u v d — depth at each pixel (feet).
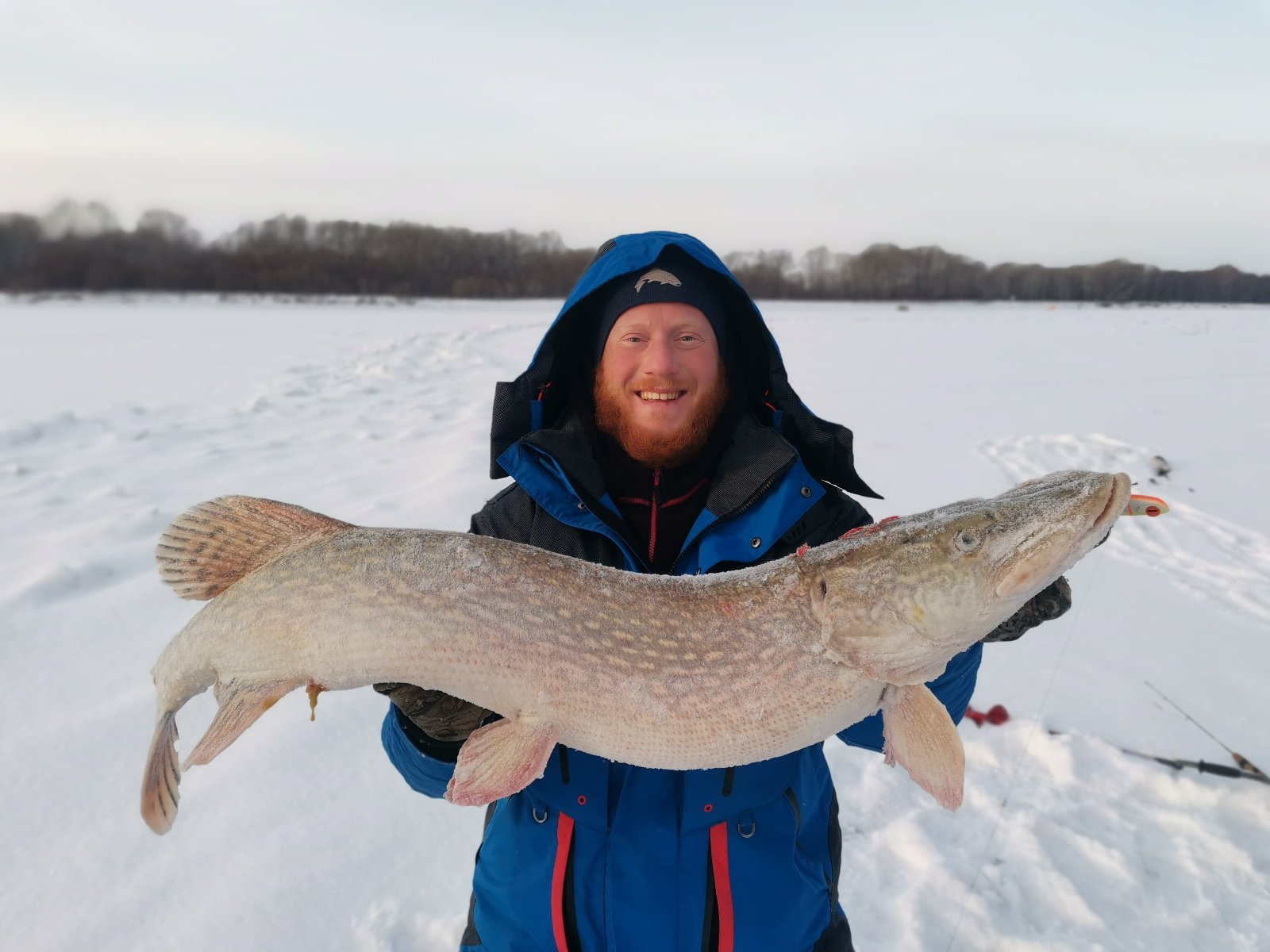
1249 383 36.27
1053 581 4.91
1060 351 52.26
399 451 20.99
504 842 5.05
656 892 4.72
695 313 5.62
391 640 4.85
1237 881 7.16
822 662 4.95
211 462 19.84
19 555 13.19
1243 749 8.93
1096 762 8.68
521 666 4.84
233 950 6.15
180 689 5.30
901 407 29.66
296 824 7.43
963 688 5.57
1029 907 6.98
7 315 85.15
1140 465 21.44
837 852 5.44
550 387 6.38
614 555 5.59
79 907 6.41
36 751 8.16
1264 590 13.28
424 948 6.36
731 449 5.62
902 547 4.99
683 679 4.88
